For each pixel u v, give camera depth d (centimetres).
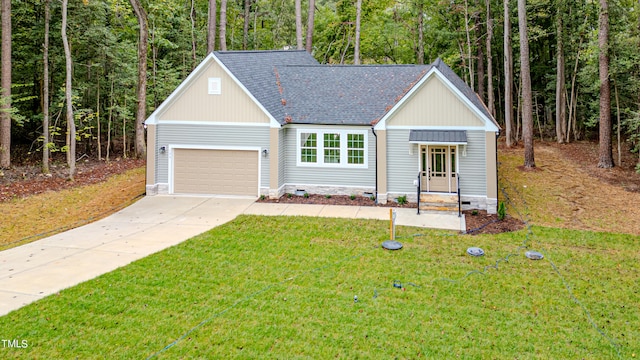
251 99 1769
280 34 4166
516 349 697
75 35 2472
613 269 1043
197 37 3484
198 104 1823
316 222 1423
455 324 771
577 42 3028
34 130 2827
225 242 1212
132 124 3130
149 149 1838
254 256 1101
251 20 4353
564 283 955
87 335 708
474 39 3438
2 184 1878
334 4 4362
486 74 3928
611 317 807
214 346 684
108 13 2770
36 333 709
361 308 823
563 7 2958
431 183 1695
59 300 829
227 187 1845
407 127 1683
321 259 1083
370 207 1647
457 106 1631
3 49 2086
